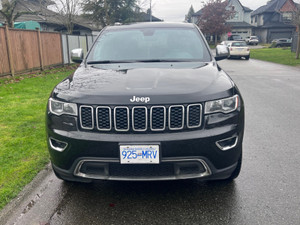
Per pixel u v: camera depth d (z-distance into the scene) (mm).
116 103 2539
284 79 11977
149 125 2555
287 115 6258
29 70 12508
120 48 4004
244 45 24312
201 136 2535
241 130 2789
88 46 19906
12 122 5535
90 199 3006
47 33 14281
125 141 2498
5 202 2918
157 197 3023
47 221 2648
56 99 2789
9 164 3762
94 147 2545
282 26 59562
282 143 4559
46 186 3268
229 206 2842
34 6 29406
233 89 2854
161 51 3895
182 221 2621
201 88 2689
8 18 15258
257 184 3264
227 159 2688
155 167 2584
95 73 3225
